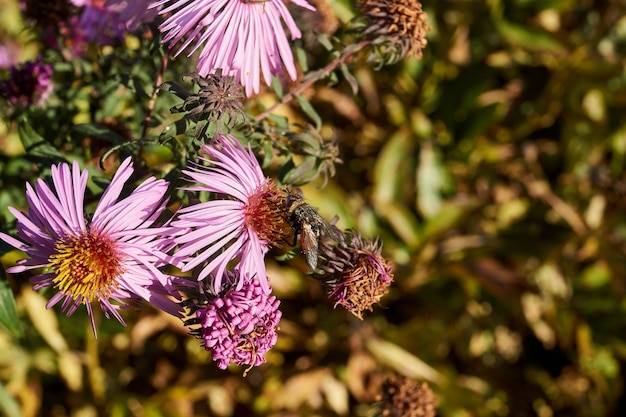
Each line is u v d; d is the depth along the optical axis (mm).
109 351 500
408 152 554
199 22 308
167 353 529
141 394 511
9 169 385
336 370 527
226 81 306
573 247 594
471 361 590
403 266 530
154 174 344
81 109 394
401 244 551
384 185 548
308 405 519
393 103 580
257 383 522
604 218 607
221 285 301
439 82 603
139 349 510
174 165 335
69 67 389
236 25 311
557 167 634
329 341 537
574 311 593
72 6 386
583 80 616
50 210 300
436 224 553
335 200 493
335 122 559
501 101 595
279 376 521
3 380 468
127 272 301
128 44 391
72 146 371
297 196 319
